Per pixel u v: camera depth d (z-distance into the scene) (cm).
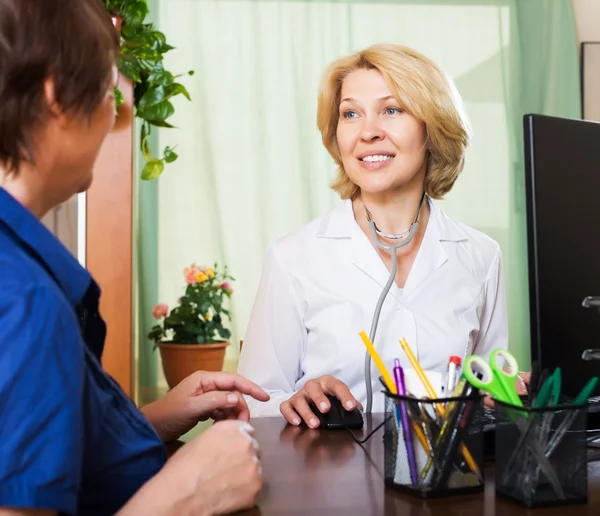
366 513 83
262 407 155
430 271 165
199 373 130
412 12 500
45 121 79
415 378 93
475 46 507
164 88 290
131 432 87
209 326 438
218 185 479
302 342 168
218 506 82
